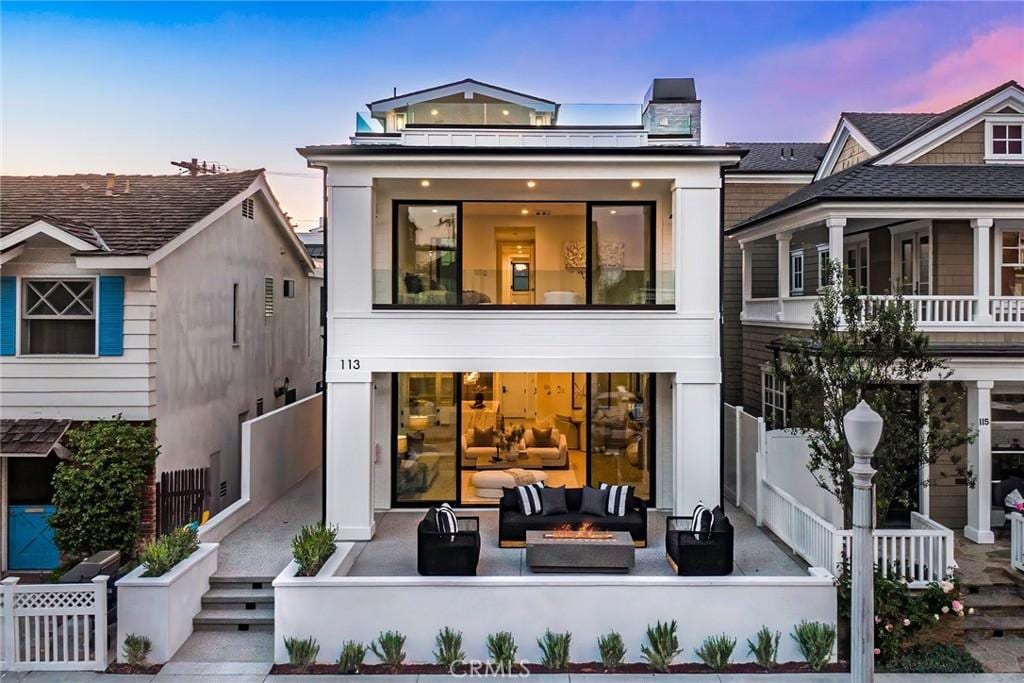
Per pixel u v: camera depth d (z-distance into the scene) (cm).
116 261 1149
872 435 627
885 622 910
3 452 1106
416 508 1439
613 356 1282
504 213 1428
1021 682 852
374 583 902
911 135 1514
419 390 1444
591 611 908
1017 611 1017
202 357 1422
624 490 1209
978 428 1262
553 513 1196
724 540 983
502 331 1283
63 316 1186
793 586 904
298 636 900
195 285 1384
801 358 1074
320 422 1931
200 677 858
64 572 1094
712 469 1272
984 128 1523
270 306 1905
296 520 1360
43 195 1483
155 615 898
